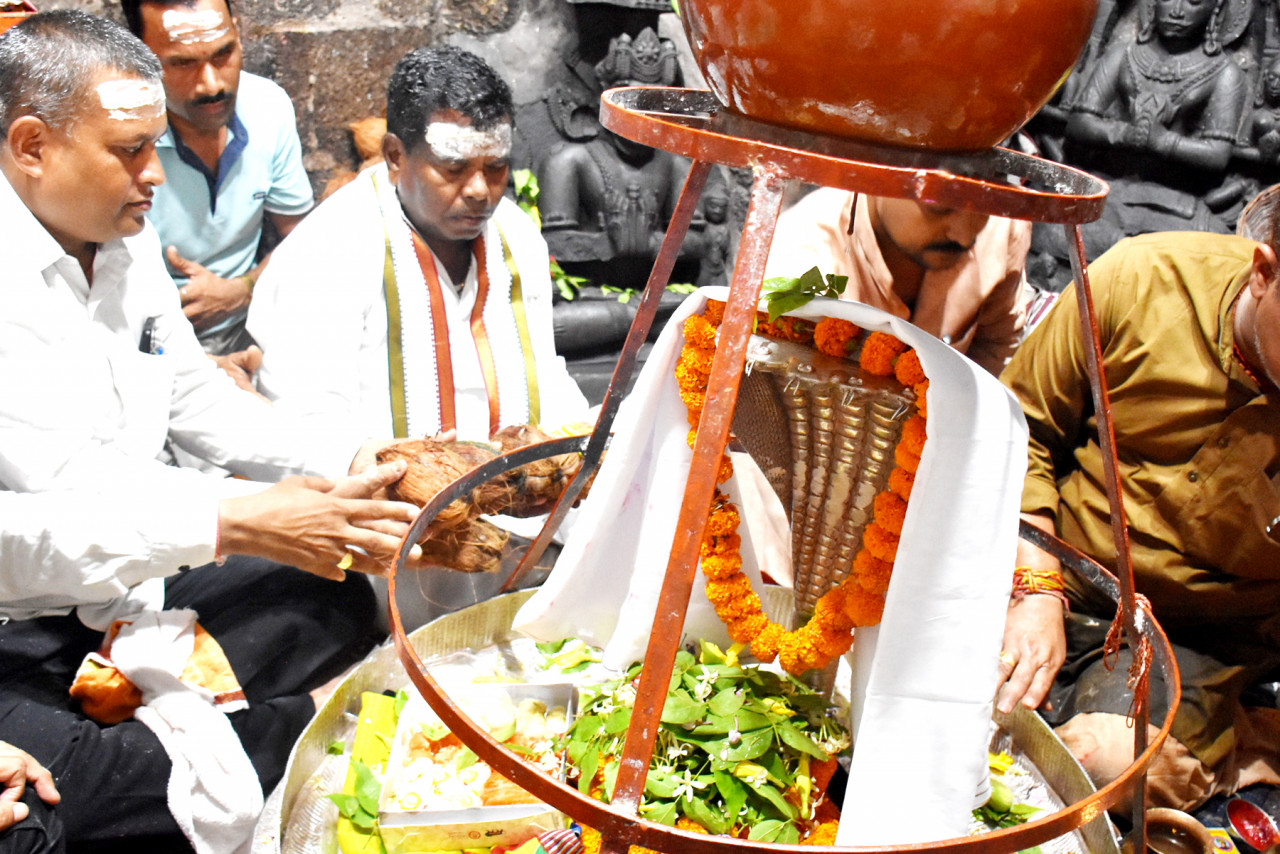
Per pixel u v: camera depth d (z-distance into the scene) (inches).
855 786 41.9
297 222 120.3
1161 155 125.3
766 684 51.0
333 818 50.7
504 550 71.7
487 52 125.6
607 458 49.9
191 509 64.7
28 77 60.4
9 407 64.1
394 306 88.4
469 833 49.2
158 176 66.9
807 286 43.2
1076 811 35.6
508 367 93.0
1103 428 41.3
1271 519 68.9
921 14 28.9
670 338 47.1
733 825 45.3
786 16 30.1
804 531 48.9
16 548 61.9
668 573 32.9
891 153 32.9
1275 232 59.3
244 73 112.6
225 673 65.9
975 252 84.9
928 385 38.9
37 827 55.6
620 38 123.4
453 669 58.2
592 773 47.0
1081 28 31.5
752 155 31.0
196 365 80.4
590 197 129.0
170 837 63.1
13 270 63.7
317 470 79.4
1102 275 74.0
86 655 66.5
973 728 40.9
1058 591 71.4
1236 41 122.6
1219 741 71.4
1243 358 67.6
